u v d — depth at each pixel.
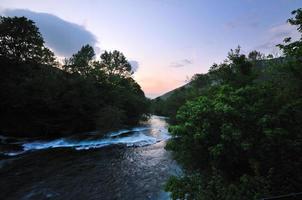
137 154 23.67
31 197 13.01
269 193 7.83
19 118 32.16
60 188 14.35
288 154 8.91
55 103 33.97
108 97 46.41
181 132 10.38
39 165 19.31
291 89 10.09
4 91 30.25
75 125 37.25
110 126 35.78
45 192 13.72
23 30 37.47
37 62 39.62
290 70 10.01
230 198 7.73
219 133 9.81
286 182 8.43
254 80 15.02
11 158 21.39
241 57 15.72
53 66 43.97
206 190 8.42
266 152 8.92
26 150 24.89
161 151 25.09
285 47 9.83
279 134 8.32
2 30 34.78
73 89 37.53
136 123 56.97
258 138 9.17
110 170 18.11
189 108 11.40
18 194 13.38
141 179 15.90
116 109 38.72
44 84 33.19
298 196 4.95
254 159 8.80
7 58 34.22
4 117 31.03
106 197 13.07
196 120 10.23
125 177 16.38
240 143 8.82
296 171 8.73
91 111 39.28
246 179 8.30
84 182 15.40
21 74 34.06
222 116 9.55
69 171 17.80
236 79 15.23
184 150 11.36
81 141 30.03
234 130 8.89
